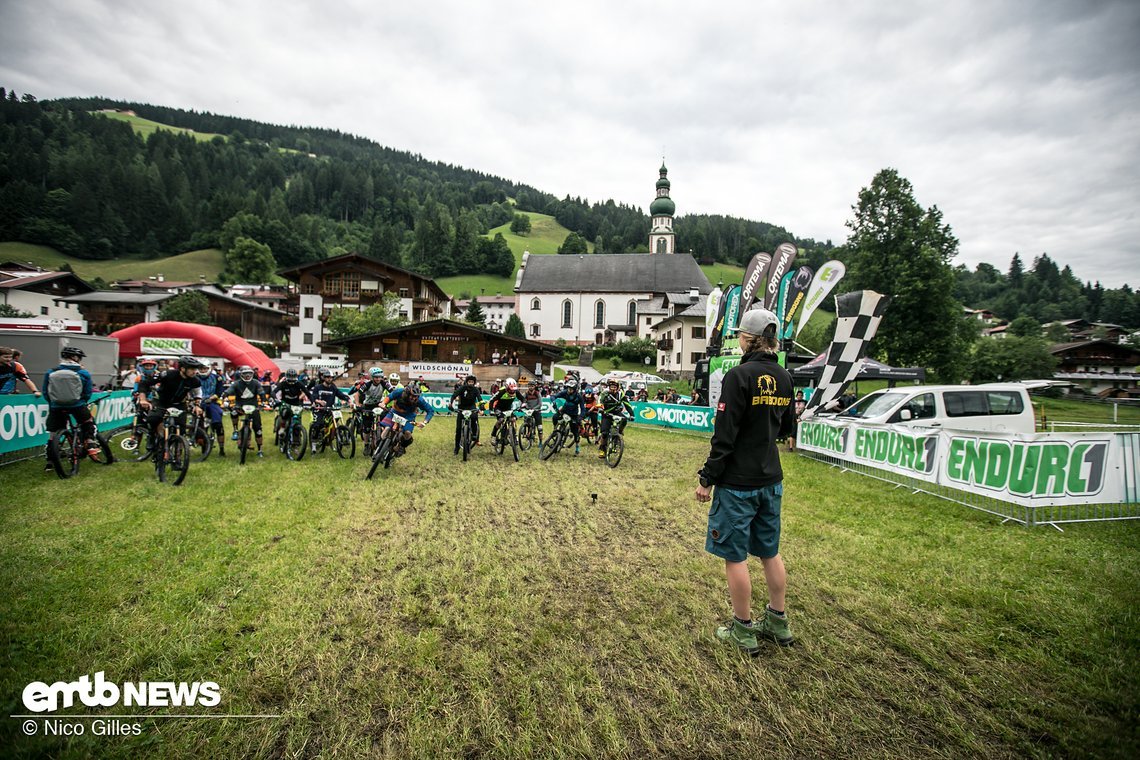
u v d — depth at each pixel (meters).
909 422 9.48
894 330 30.50
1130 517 6.34
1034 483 5.99
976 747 2.42
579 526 5.94
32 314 46.94
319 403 10.12
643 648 3.29
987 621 3.65
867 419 9.98
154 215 102.31
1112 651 3.21
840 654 3.24
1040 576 4.46
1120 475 6.31
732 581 3.24
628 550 5.12
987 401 9.77
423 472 8.97
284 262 106.88
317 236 119.12
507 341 33.88
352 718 2.57
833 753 2.39
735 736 2.50
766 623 3.41
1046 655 3.21
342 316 43.34
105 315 47.88
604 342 72.19
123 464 8.70
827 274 13.65
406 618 3.59
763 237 153.12
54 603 3.63
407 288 49.91
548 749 2.39
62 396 7.37
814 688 2.88
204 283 74.88
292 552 4.80
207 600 3.78
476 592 4.06
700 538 5.54
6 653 3.01
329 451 10.77
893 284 30.17
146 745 2.37
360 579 4.25
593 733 2.51
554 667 3.04
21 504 6.15
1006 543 5.38
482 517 6.23
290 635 3.31
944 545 5.32
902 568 4.66
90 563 4.38
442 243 118.94
